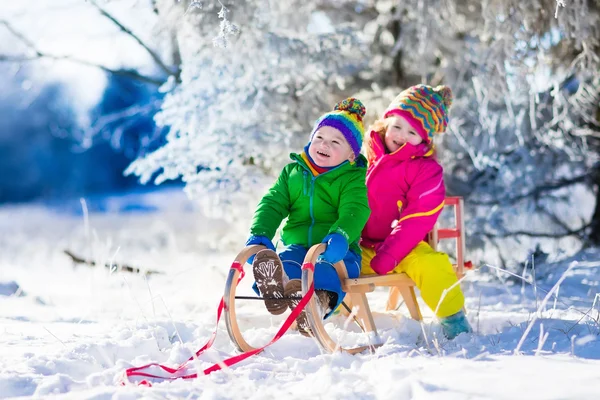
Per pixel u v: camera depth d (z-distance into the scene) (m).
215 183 6.77
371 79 7.49
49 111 22.88
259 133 6.70
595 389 2.45
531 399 2.36
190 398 2.55
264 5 6.79
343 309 4.31
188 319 4.36
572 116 7.31
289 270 3.85
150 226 15.09
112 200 23.30
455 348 3.52
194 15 6.63
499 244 7.16
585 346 3.41
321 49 6.96
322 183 4.10
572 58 6.73
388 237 4.22
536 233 7.22
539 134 7.29
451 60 7.17
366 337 3.76
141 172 6.82
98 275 6.88
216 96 6.71
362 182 4.09
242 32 6.66
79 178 25.25
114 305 5.32
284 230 4.23
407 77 7.59
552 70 6.79
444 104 4.70
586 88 6.93
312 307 3.39
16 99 22.89
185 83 6.78
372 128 4.66
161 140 8.62
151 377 2.95
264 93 6.77
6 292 6.53
